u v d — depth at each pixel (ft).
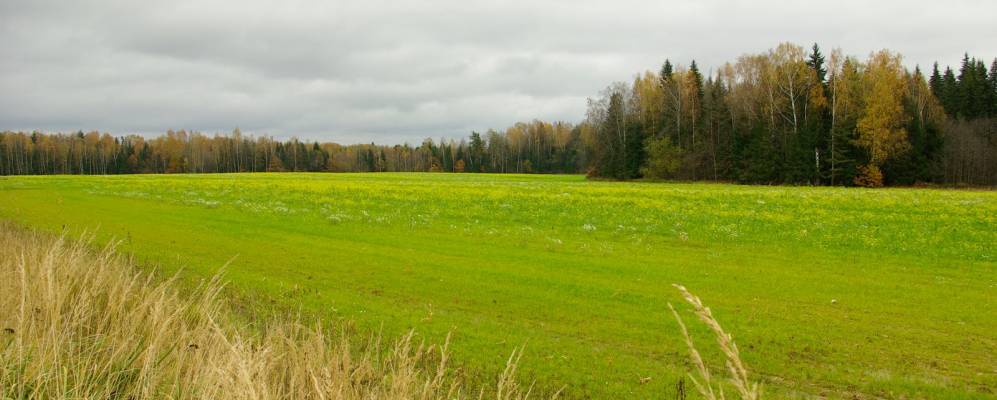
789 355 31.37
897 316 39.04
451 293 44.16
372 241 69.00
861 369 29.32
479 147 508.12
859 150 216.33
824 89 240.12
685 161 249.14
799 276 51.47
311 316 35.32
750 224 80.69
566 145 491.31
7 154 456.45
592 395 25.40
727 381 27.32
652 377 27.50
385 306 39.60
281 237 70.90
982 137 236.02
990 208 89.04
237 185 152.66
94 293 19.36
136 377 15.26
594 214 92.02
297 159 491.31
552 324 36.58
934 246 64.80
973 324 37.17
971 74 298.15
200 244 63.82
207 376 14.35
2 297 18.76
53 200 115.85
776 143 229.86
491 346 31.60
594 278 49.96
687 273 52.39
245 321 30.58
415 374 16.62
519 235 74.64
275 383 15.10
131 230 73.05
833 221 81.35
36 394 13.06
